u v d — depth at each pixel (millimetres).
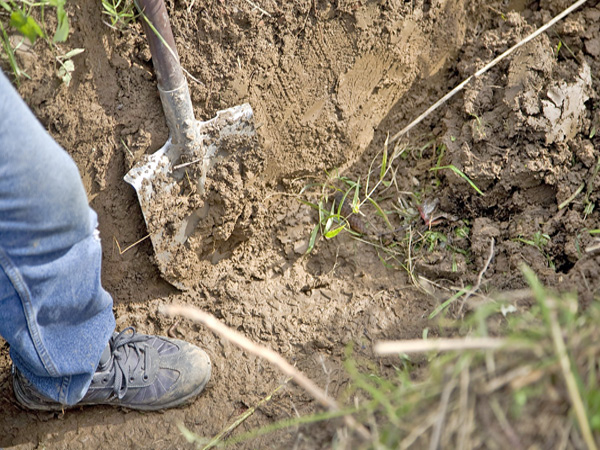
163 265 2119
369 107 2264
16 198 1325
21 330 1547
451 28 2227
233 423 1923
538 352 1174
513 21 2186
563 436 1146
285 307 2156
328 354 2027
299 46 2131
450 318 1988
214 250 2219
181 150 1998
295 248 2244
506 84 2121
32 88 1779
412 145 2332
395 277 2174
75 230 1469
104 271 2102
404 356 1901
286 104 2172
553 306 1217
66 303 1553
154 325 2143
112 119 1947
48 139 1355
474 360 1229
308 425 1708
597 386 1182
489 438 1168
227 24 2033
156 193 2012
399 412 1272
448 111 2240
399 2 2148
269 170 2238
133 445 1921
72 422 1976
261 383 1997
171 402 1958
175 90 1875
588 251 1898
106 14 1864
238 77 2084
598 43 2127
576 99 2064
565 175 2062
